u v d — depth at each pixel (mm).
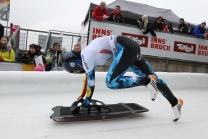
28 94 3375
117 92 3898
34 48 4145
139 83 2143
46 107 2799
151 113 2721
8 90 3314
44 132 1966
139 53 2229
